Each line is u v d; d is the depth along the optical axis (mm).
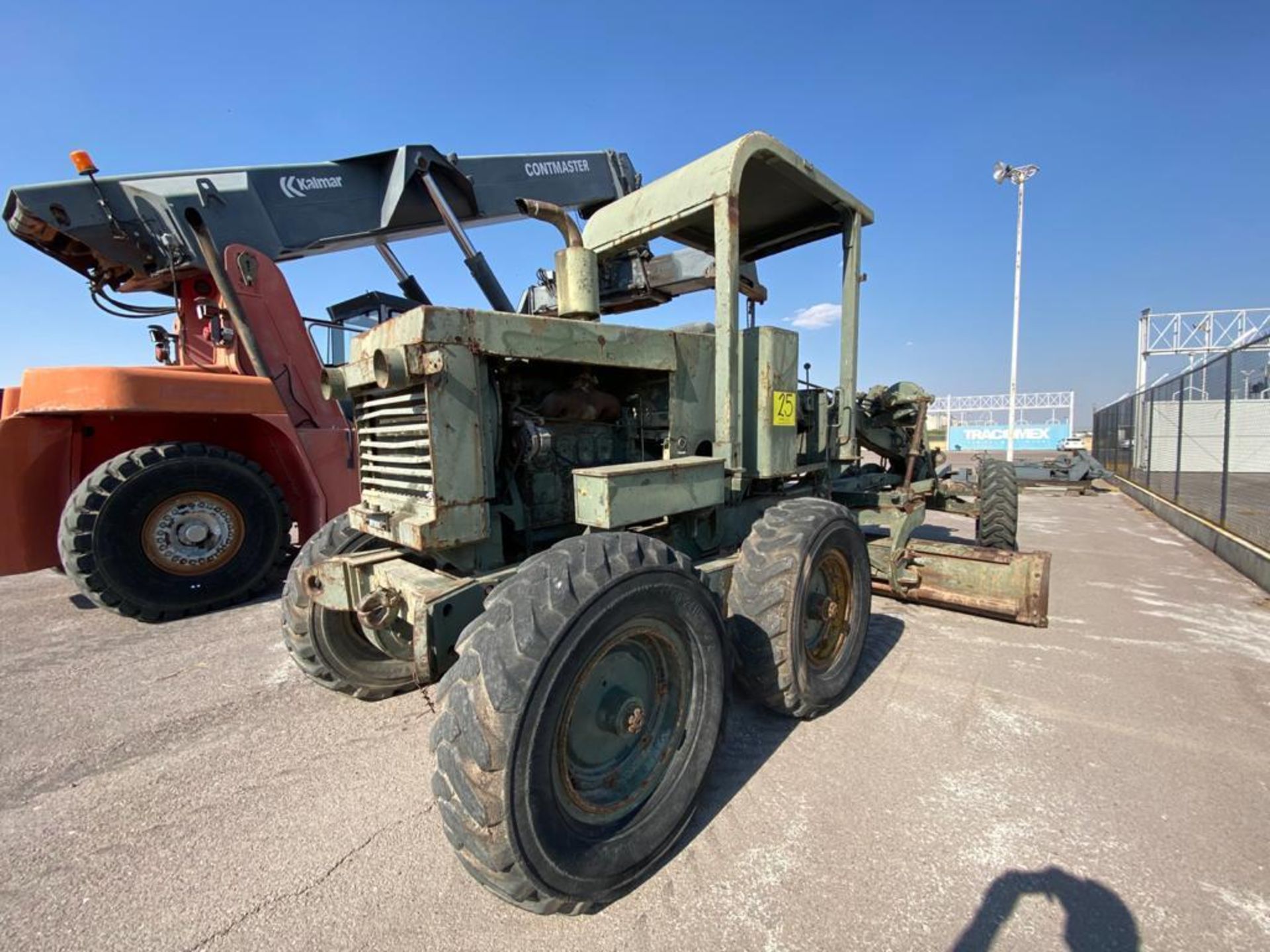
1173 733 2574
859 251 3650
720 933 1605
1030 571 3658
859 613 2930
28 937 1642
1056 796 2145
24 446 4469
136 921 1692
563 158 6344
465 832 1513
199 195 4656
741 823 2027
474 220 5871
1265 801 2111
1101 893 1706
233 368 5102
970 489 5812
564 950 1564
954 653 3461
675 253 4121
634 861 1735
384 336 2209
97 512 4020
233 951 1587
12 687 3248
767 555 2488
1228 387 6574
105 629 4191
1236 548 5625
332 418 5344
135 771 2438
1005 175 15008
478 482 2143
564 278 2678
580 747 1771
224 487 4508
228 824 2104
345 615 2844
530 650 1546
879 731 2592
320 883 1817
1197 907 1655
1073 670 3215
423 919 1680
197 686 3232
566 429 2670
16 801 2260
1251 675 3166
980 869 1802
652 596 1828
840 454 3658
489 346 2127
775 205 3477
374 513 2420
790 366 3096
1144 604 4469
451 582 2041
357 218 5375
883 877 1782
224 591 4551
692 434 2826
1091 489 12742
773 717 2727
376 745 2596
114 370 4094
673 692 2010
